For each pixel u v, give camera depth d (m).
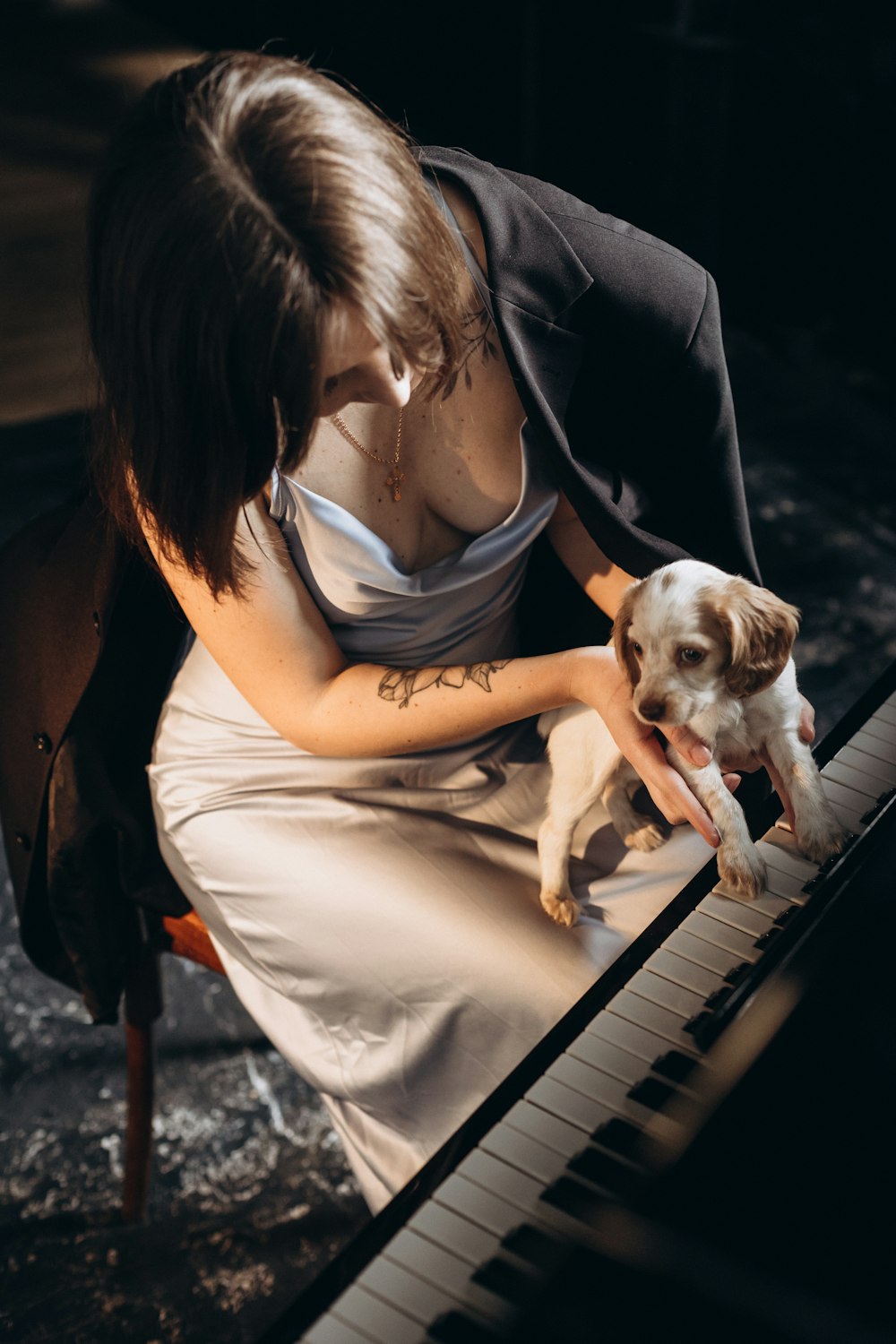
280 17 5.09
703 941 0.98
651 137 3.42
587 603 1.46
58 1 8.08
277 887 1.34
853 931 0.91
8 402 3.79
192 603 1.27
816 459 3.59
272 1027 1.43
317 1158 1.88
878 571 3.13
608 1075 0.87
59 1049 2.07
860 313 3.84
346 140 0.95
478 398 1.29
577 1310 0.71
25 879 1.57
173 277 0.93
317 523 1.26
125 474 1.15
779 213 3.84
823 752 1.15
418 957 1.28
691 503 1.41
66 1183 1.85
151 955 1.66
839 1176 0.74
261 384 0.96
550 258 1.22
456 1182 0.80
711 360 1.32
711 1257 0.70
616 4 3.36
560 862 1.27
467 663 1.42
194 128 0.93
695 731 1.11
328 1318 0.74
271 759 1.42
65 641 1.38
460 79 3.99
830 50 3.48
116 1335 1.65
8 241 4.76
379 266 0.93
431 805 1.40
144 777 1.52
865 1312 0.67
